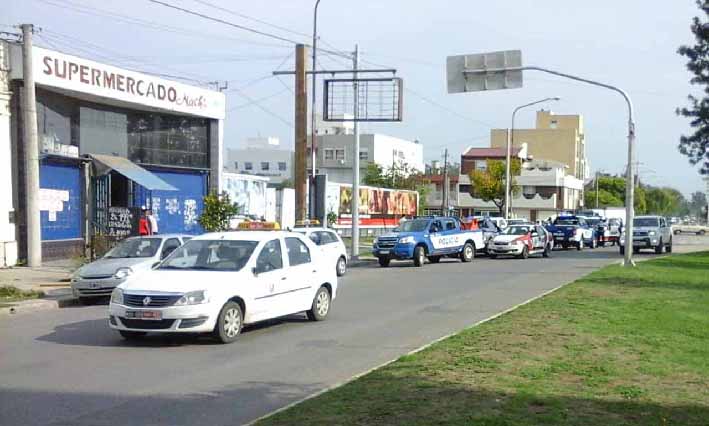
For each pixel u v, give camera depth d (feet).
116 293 39.24
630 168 90.27
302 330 44.29
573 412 23.48
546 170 305.53
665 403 24.94
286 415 23.48
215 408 26.13
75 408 26.08
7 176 81.66
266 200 145.89
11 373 31.86
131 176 93.71
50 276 71.61
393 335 42.42
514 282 76.23
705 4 135.03
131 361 34.63
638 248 138.41
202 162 115.14
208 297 38.55
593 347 35.47
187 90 108.37
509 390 26.48
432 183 300.81
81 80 88.53
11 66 81.51
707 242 211.61
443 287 71.10
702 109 137.39
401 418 22.89
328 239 84.74
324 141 283.38
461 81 80.02
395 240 102.01
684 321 44.88
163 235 63.00
